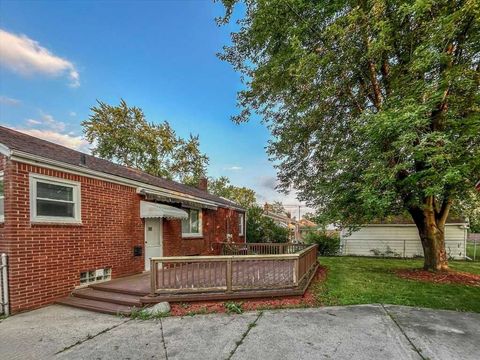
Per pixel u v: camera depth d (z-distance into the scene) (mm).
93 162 9422
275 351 4254
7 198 6109
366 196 7988
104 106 25734
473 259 18141
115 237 8797
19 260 6172
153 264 6605
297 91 10273
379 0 7023
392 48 8359
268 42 9578
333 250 20281
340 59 8547
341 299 7102
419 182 7895
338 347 4379
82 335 4926
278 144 13555
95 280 7984
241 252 15445
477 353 4168
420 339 4664
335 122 11453
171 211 10227
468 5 5941
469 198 10211
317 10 8359
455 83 7008
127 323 5531
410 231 19922
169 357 4082
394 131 7203
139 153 27266
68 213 7410
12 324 5465
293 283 7164
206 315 5953
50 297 6746
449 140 6809
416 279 9625
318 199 11602
